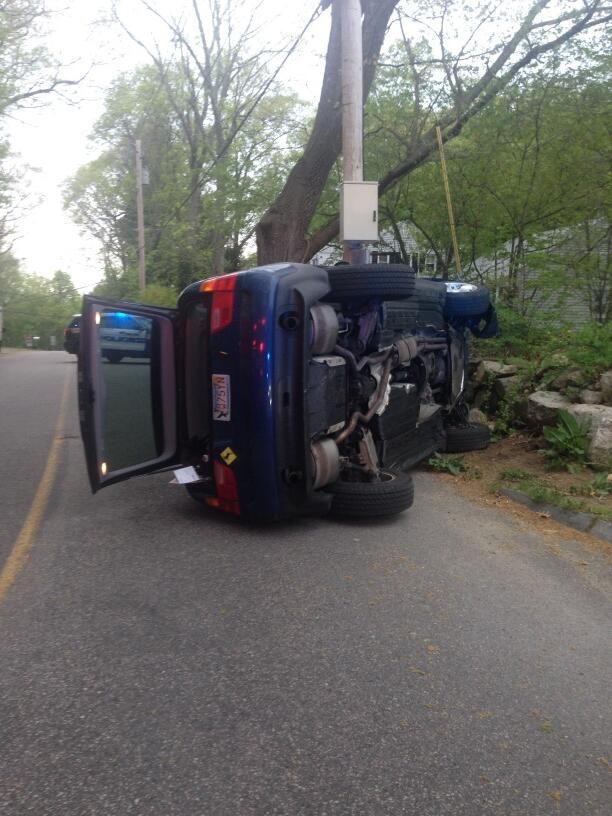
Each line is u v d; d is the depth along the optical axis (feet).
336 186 55.36
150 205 125.08
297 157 61.82
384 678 12.59
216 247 81.30
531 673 12.89
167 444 20.93
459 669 12.96
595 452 26.50
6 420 42.42
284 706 11.69
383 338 23.62
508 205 46.32
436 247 54.44
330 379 20.89
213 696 11.97
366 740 10.83
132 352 20.08
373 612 15.28
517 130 45.06
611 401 29.66
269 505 19.99
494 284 46.11
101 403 18.83
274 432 19.53
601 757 10.56
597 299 44.80
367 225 29.55
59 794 9.58
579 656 13.56
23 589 16.44
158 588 16.51
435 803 9.52
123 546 19.40
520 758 10.48
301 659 13.24
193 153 75.77
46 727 11.08
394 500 21.12
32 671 12.74
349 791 9.71
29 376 75.56
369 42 41.11
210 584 16.74
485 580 17.17
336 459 20.94
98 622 14.73
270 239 42.65
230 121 71.67
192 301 20.59
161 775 9.98
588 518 21.27
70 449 33.06
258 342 19.24
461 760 10.40
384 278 21.59
